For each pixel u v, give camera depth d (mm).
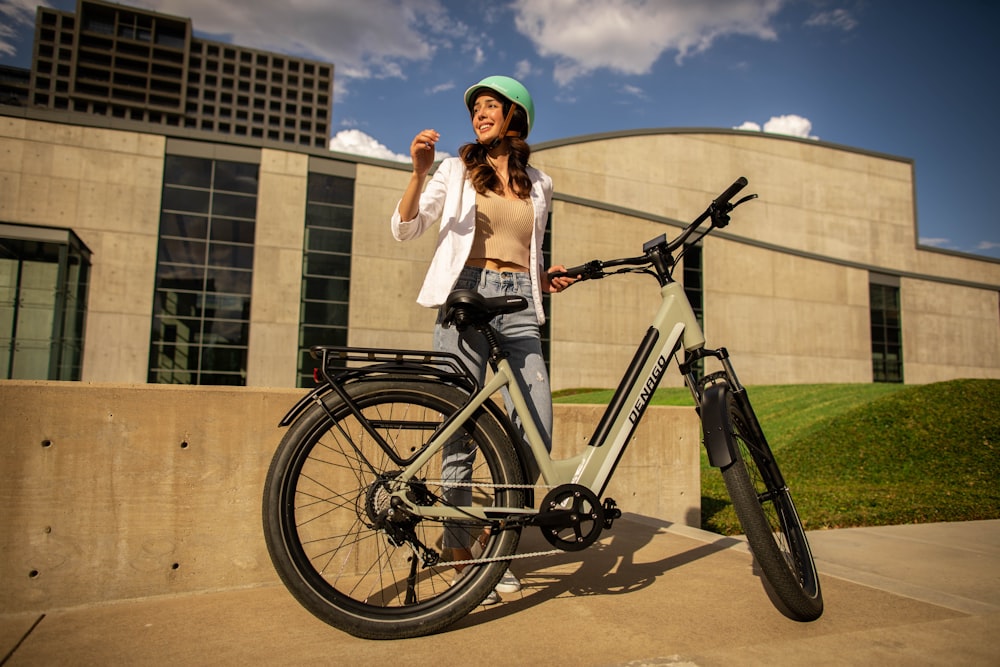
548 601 2123
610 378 27906
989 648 1740
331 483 2459
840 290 33625
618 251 28953
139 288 22562
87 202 22344
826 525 4395
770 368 31297
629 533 3242
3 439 2023
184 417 2268
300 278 24047
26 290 18969
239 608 2061
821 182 38688
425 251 25750
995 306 38406
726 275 31078
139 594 2156
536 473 2320
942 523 4211
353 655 1639
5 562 2000
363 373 1854
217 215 23656
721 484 6766
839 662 1628
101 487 2137
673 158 34969
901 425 8547
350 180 25312
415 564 1832
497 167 2326
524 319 2232
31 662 1589
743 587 2305
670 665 1590
